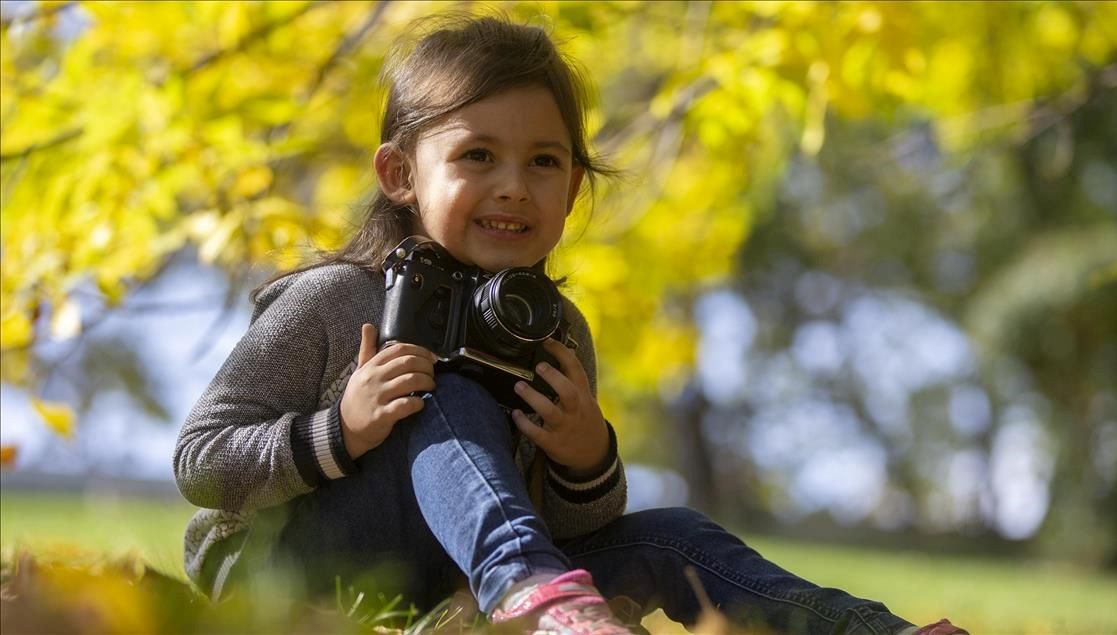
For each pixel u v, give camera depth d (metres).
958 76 5.19
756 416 29.23
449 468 2.12
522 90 2.53
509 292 2.31
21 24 4.11
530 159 2.53
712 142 4.75
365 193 3.79
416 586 2.41
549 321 2.33
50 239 3.91
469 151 2.50
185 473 2.36
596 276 4.93
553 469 2.46
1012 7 5.05
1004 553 26.16
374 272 2.53
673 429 25.52
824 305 23.98
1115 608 8.42
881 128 8.95
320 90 4.53
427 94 2.56
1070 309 16.23
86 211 3.91
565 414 2.38
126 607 1.75
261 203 3.86
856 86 4.21
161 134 3.91
